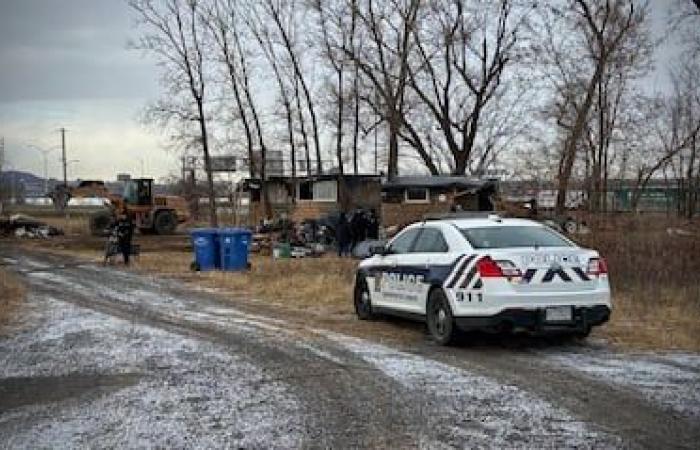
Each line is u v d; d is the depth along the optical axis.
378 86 42.44
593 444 6.27
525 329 10.20
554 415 7.15
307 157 44.56
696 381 8.49
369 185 38.78
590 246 17.91
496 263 10.20
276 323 13.19
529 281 10.16
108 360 10.04
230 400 7.89
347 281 18.64
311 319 13.66
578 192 36.28
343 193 38.25
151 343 11.23
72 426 7.04
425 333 12.01
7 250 35.06
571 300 10.24
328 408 7.53
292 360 9.86
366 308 13.44
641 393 7.94
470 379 8.69
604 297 10.41
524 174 45.75
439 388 8.28
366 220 29.52
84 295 17.59
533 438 6.46
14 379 9.02
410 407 7.52
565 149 37.56
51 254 32.34
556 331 10.49
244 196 48.03
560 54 39.19
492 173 45.31
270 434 6.70
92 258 29.66
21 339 11.67
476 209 37.47
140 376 9.09
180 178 54.44
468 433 6.64
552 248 10.50
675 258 16.97
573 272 10.33
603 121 36.44
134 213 45.09
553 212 35.19
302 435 6.66
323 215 35.50
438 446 6.29
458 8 43.22
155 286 19.59
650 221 19.75
